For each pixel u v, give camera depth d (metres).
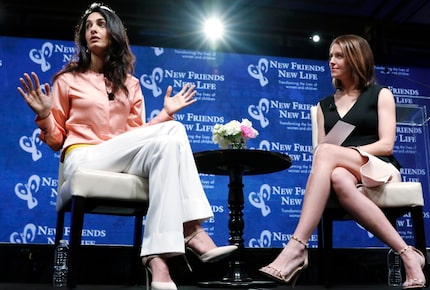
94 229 3.09
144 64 3.39
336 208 2.25
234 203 2.52
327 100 2.53
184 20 4.39
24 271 2.74
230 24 4.45
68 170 2.02
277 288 2.38
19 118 3.16
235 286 2.32
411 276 1.79
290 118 3.48
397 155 3.46
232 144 2.60
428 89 3.62
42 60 3.29
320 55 3.60
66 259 2.42
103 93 2.18
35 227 3.06
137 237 2.39
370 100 2.36
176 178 1.70
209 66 3.47
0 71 3.21
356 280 2.93
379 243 3.29
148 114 3.34
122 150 1.93
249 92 3.47
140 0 4.31
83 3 4.27
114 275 2.77
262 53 3.54
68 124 2.11
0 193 3.06
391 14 4.48
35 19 4.26
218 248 1.68
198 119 3.37
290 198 3.35
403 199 2.12
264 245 3.26
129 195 1.96
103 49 2.25
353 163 2.01
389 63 3.62
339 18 4.56
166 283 1.55
